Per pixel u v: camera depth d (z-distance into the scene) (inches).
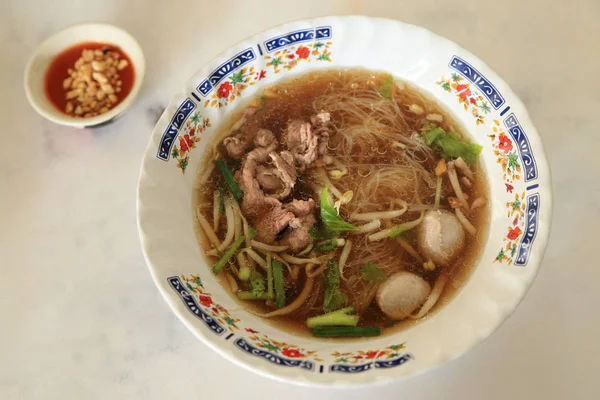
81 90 12.1
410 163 11.0
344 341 8.9
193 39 12.8
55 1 13.4
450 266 9.7
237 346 7.9
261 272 9.8
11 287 10.5
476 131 10.5
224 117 10.9
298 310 9.5
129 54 12.4
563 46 12.3
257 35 10.6
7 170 11.7
